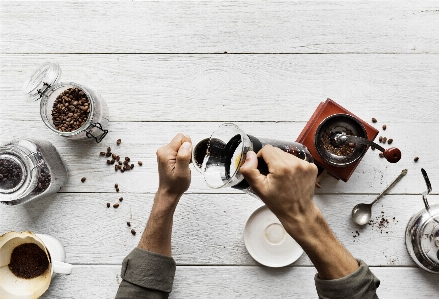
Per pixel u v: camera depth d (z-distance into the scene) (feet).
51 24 4.00
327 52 3.96
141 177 3.97
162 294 3.41
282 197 2.67
